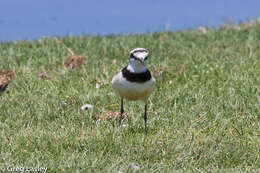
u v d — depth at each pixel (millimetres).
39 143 13008
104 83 17984
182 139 13375
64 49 21625
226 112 15406
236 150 12828
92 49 21672
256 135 13805
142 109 15953
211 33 24688
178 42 22922
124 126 14492
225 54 20984
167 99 16375
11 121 14734
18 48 21750
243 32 24672
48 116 15266
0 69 19172
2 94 17094
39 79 18484
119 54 21156
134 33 24844
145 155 12609
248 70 18516
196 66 19188
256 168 12062
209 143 13219
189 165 12141
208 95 16594
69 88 17453
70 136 13438
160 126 14664
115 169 11625
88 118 15102
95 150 12711
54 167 11430
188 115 15203
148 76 13383
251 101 16109
